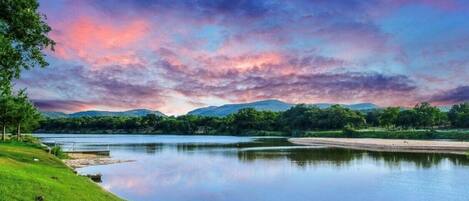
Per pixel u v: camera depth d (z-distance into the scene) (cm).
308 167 5797
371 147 10306
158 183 4378
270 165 6106
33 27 3048
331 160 6812
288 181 4491
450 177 4628
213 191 3906
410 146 10006
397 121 19750
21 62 3095
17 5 2938
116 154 8431
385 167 5691
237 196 3669
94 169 5538
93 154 7919
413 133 15550
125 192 3841
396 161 6506
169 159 7219
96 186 2839
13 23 2958
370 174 4966
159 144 13100
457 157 7125
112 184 4275
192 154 8462
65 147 10562
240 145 12169
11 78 3083
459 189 3884
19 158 3969
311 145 11725
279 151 9181
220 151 9350
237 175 5012
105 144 12838
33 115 8506
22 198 1800
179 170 5509
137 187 4119
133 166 5975
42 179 2297
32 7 3098
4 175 2075
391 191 3822
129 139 18112
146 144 13050
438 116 19550
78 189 2398
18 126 7769
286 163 6378
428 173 4984
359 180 4494
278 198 3572
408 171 5200
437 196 3572
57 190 2108
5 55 2933
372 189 3938
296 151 9131
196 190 3953
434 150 8862
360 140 14025
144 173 5166
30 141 8388
